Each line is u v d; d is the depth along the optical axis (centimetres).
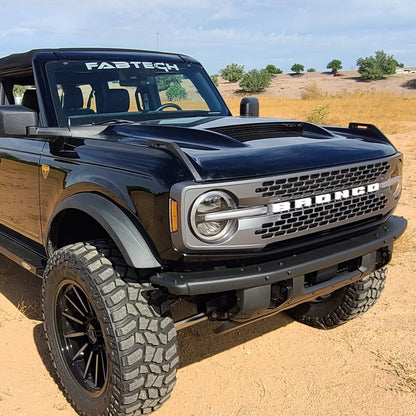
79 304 304
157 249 255
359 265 315
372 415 300
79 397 300
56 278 299
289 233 268
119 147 291
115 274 271
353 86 6109
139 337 261
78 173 306
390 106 3042
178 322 281
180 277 251
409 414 300
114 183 275
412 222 668
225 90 6350
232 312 271
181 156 248
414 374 338
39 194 357
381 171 309
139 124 358
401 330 398
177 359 273
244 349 376
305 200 270
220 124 340
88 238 343
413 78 6356
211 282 249
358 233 315
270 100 4053
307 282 296
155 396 271
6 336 391
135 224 265
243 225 250
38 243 388
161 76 434
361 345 378
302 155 279
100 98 392
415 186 888
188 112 435
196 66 475
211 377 341
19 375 343
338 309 386
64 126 365
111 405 273
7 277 505
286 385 331
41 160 350
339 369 348
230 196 247
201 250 246
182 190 235
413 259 543
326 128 386
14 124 327
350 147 305
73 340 317
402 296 456
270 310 279
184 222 238
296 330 405
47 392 326
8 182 405
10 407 310
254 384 333
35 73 380
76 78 386
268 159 266
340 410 305
